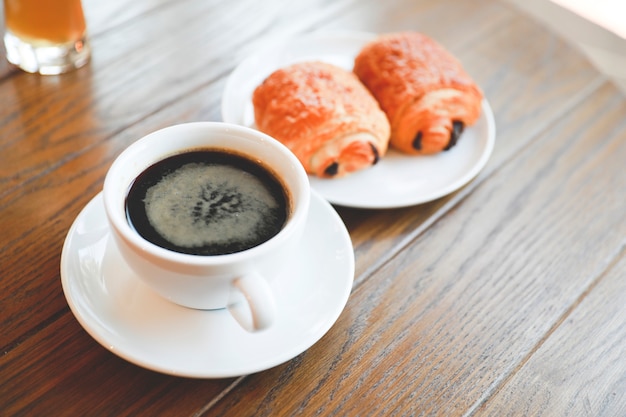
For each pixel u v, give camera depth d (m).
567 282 0.45
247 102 0.54
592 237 0.48
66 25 0.52
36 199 0.45
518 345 0.41
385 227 0.47
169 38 0.58
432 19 0.65
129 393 0.37
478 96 0.54
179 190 0.39
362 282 0.43
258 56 0.56
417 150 0.52
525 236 0.47
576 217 0.49
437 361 0.40
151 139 0.39
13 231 0.43
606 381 0.40
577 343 0.42
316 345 0.40
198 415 0.37
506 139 0.54
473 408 0.38
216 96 0.54
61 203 0.45
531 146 0.54
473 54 0.61
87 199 0.46
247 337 0.38
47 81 0.53
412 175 0.51
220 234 0.37
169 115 0.52
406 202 0.47
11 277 0.41
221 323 0.38
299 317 0.39
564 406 0.39
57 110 0.51
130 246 0.35
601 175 0.52
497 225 0.48
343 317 0.41
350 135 0.49
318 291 0.40
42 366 0.37
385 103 0.53
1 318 0.39
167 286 0.36
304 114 0.48
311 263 0.42
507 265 0.45
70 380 0.37
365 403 0.38
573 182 0.51
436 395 0.39
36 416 0.36
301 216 0.37
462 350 0.41
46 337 0.38
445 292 0.43
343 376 0.39
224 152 0.41
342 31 0.61
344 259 0.42
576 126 0.56
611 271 0.46
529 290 0.44
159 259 0.35
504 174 0.52
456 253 0.46
